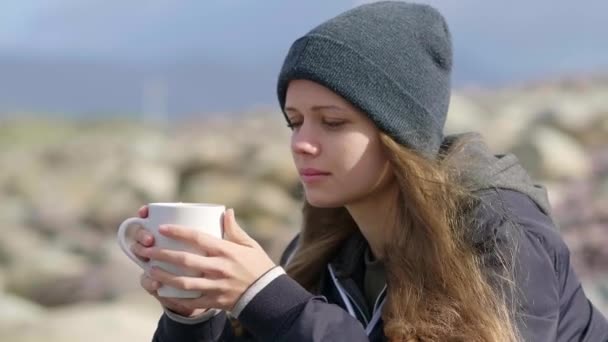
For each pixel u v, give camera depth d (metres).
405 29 4.64
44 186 37.34
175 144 40.75
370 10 4.71
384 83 4.55
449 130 32.47
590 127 30.70
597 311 4.89
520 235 4.45
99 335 11.36
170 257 4.27
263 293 4.25
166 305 4.57
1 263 22.58
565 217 19.56
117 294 17.14
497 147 28.31
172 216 4.33
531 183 4.81
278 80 4.77
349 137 4.57
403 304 4.46
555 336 4.45
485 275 4.41
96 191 33.91
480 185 4.59
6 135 74.44
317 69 4.53
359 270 5.03
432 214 4.48
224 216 4.38
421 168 4.51
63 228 27.58
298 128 4.75
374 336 4.72
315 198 4.67
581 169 25.39
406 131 4.60
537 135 26.81
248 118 60.44
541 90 56.88
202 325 4.61
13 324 12.02
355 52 4.53
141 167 32.47
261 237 21.48
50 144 60.91
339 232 5.17
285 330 4.21
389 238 4.77
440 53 4.74
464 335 4.29
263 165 28.27
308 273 5.19
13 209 31.78
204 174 30.25
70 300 17.48
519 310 4.34
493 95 56.88
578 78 57.97
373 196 4.75
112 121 76.88
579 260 16.64
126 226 4.43
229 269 4.25
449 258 4.42
